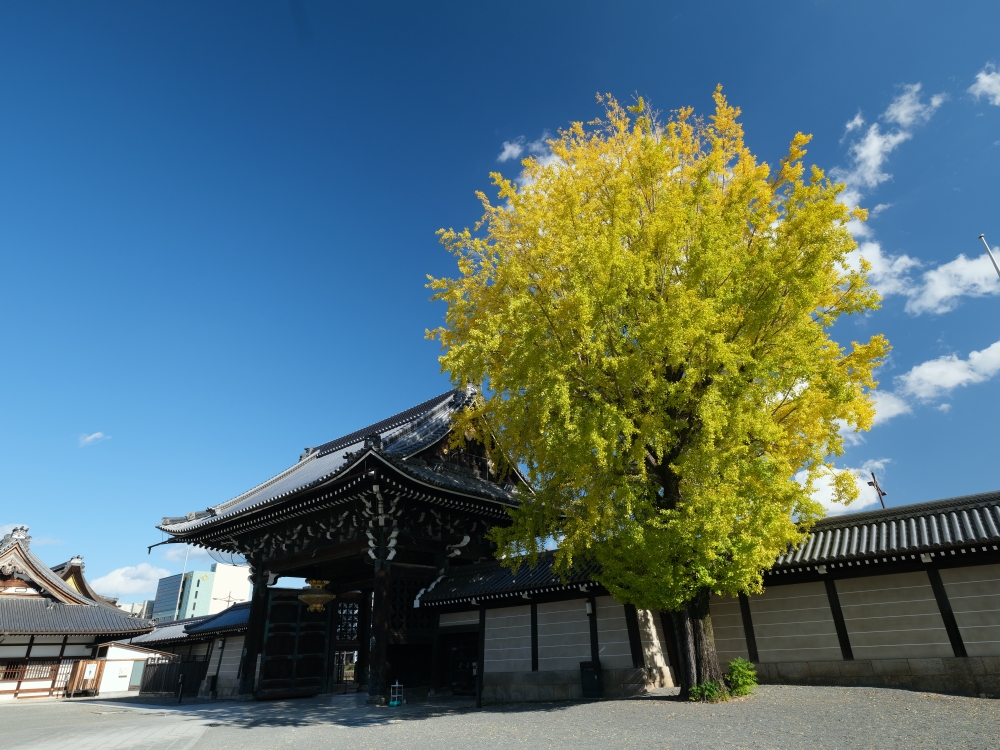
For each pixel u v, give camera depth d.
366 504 21.70
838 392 11.19
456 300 15.41
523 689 18.11
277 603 25.70
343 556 24.17
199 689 30.47
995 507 15.27
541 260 13.88
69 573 43.84
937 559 14.91
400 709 18.25
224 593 101.88
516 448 15.08
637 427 12.13
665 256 12.52
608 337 12.03
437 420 26.67
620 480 12.36
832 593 16.16
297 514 24.36
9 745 13.24
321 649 26.41
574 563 17.94
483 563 22.28
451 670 22.30
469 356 12.79
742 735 9.60
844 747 8.49
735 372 11.10
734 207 12.27
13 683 34.44
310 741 12.51
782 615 16.73
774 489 11.58
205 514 30.97
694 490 12.15
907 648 14.84
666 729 10.55
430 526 23.36
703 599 13.69
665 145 12.92
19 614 36.19
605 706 14.05
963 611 14.42
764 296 11.39
